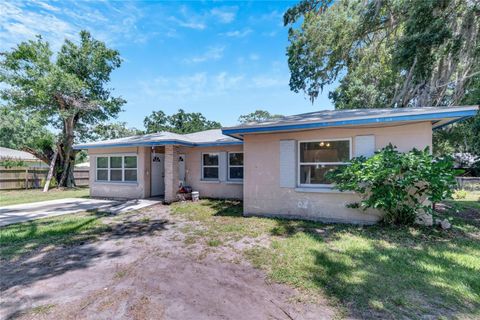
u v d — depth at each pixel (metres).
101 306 2.67
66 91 15.01
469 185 15.09
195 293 2.94
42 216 7.25
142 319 2.44
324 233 5.30
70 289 3.06
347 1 11.16
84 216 7.28
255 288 3.05
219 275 3.42
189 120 33.62
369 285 3.02
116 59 17.78
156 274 3.47
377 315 2.46
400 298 2.73
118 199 10.80
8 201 10.39
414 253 4.04
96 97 17.22
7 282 3.25
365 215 6.00
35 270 3.62
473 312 2.48
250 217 7.00
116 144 10.48
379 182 5.44
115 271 3.58
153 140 9.77
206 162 11.45
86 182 19.27
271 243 4.69
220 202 9.80
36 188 16.20
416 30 7.95
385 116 5.55
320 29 11.84
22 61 14.40
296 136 6.78
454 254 3.98
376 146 5.95
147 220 6.76
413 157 5.08
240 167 10.72
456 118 5.36
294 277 3.28
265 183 7.14
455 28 8.18
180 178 11.74
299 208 6.71
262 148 7.20
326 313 2.51
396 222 5.68
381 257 3.89
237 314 2.52
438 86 9.56
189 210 8.09
